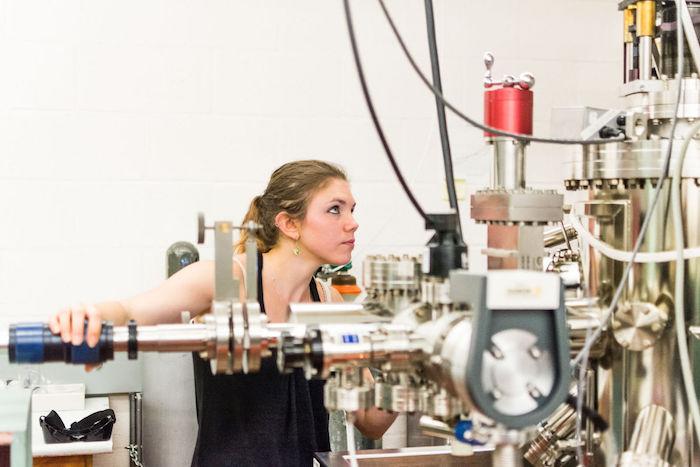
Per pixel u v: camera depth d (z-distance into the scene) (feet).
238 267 5.12
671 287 3.29
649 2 3.47
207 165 8.02
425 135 8.45
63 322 2.94
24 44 7.62
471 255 8.50
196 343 2.94
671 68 3.55
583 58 8.84
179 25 7.90
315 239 5.99
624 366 3.36
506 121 3.32
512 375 2.53
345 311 3.18
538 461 3.55
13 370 7.48
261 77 8.09
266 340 2.94
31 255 7.73
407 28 8.39
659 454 3.28
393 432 8.14
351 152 8.33
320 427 6.02
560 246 4.66
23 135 7.66
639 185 3.34
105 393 7.75
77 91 7.73
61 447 6.51
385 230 8.43
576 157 3.53
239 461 5.53
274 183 6.11
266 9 8.06
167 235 7.97
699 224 3.29
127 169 7.86
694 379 3.31
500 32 8.63
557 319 2.56
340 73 8.25
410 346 2.86
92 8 7.73
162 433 7.27
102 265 7.86
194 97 7.97
